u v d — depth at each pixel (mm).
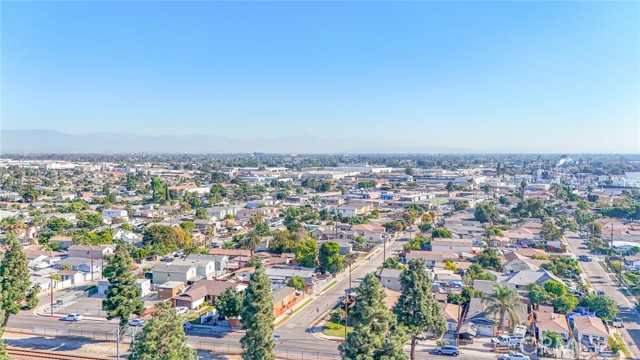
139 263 106000
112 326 68375
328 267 97562
